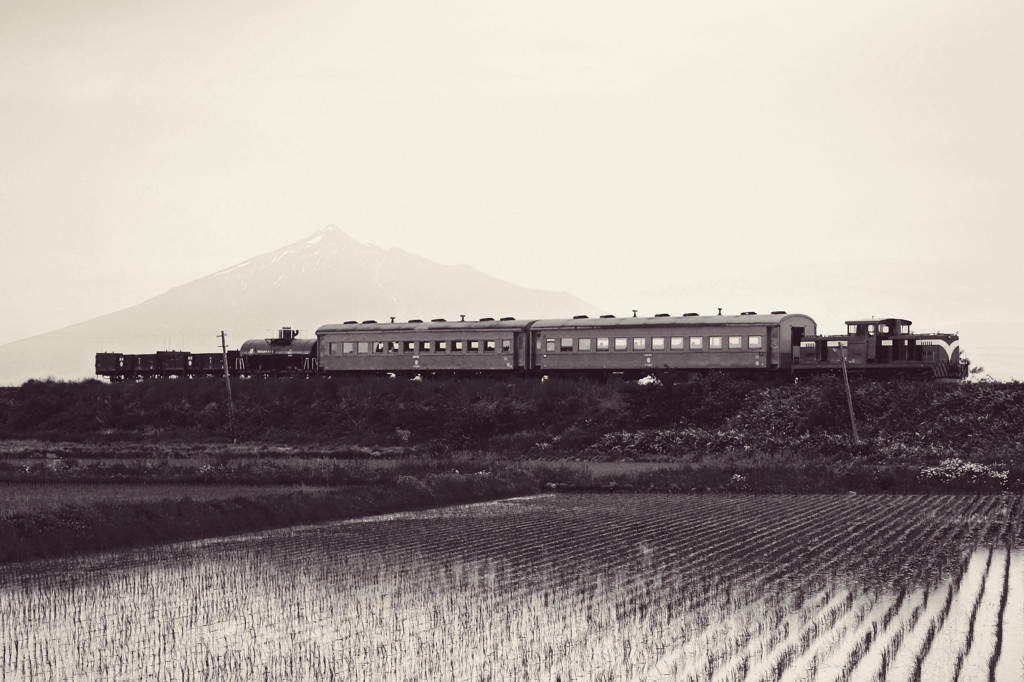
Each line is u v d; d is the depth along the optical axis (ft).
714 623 86.38
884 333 251.39
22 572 114.62
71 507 140.15
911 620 85.66
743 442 231.30
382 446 265.13
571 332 281.54
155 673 75.92
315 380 307.78
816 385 242.37
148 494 174.50
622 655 77.92
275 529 147.84
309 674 74.84
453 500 179.42
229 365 350.43
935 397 229.86
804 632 82.79
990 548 119.24
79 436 306.14
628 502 174.91
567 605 93.86
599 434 249.96
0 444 292.61
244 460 230.48
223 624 89.76
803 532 134.31
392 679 73.26
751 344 258.78
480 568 112.27
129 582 107.76
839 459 212.43
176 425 306.96
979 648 77.30
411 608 94.02
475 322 300.61
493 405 271.28
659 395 253.65
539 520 151.53
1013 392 227.40
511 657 77.97
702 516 153.48
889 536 129.29
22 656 81.00
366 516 162.20
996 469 192.34
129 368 364.99
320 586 104.22
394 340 308.19
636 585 101.71
